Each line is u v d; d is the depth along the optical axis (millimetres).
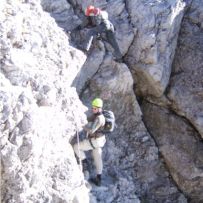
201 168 11359
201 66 11766
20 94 7543
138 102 11742
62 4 10945
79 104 9516
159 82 11094
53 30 9805
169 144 11469
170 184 11469
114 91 10812
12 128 7406
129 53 11086
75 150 9406
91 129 9195
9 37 8359
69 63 9625
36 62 8703
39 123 7762
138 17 11031
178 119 11602
